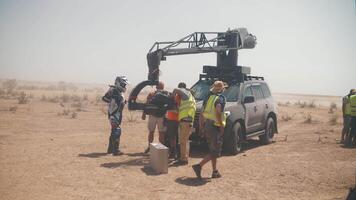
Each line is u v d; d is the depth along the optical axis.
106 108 24.16
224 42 12.91
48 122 15.77
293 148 11.48
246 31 13.13
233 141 10.16
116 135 9.70
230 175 7.92
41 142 11.16
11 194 6.23
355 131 12.19
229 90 11.10
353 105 12.09
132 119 18.91
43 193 6.35
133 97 10.16
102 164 8.59
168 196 6.39
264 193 6.67
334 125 18.38
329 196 6.54
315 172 8.24
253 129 11.33
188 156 9.57
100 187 6.80
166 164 7.99
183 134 8.88
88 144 11.13
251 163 9.15
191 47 12.19
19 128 13.68
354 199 5.21
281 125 18.47
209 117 7.61
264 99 12.27
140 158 9.40
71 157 9.21
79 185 6.88
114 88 9.79
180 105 8.95
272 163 9.16
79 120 17.05
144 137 13.16
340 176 7.91
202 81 12.12
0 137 11.67
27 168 7.99
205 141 10.31
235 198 6.36
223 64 13.01
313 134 14.98
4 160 8.66
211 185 7.12
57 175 7.51
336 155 10.27
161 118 9.75
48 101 28.36
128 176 7.62
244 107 10.77
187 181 7.38
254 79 12.42
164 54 11.12
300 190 6.89
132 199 6.18
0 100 26.53
